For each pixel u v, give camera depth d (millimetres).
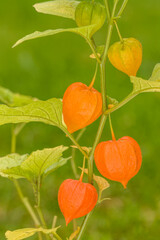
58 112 807
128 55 812
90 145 2098
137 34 3338
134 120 2301
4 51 2943
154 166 1991
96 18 803
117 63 821
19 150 2098
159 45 3117
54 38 3166
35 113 802
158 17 3604
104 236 1541
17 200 1763
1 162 913
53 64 2840
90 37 804
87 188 803
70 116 784
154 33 3338
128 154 796
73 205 796
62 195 804
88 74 2740
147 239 1581
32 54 2938
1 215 1692
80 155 1993
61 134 2156
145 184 1895
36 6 854
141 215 1703
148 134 2219
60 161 917
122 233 1604
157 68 837
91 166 832
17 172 891
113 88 2547
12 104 1137
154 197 1821
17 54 2914
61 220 1657
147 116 2322
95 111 792
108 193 1829
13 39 3148
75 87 787
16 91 2566
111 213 1693
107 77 2643
